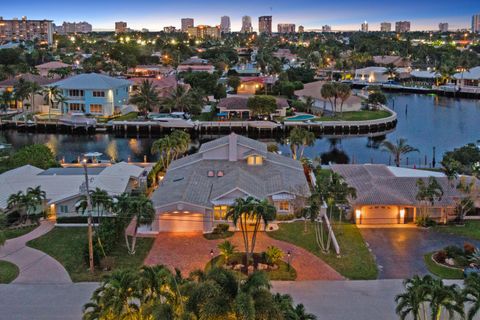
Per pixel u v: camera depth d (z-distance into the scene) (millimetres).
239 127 114875
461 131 116625
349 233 50000
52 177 59156
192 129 113750
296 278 40281
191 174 58531
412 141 106312
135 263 43125
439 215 53375
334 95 127312
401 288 38594
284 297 26688
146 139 110188
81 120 115438
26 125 117062
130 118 119812
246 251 42281
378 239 48594
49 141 107438
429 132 115938
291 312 24922
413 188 54969
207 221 50344
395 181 56312
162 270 26984
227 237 48906
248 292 24094
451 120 130875
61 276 40500
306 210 47125
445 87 180000
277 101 127688
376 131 117812
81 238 48500
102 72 189500
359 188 55062
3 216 48250
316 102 140875
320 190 48594
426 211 52875
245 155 62594
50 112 123938
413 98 173375
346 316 34281
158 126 114062
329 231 48219
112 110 125250
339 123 115875
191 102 122875
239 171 57594
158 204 50156
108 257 42625
